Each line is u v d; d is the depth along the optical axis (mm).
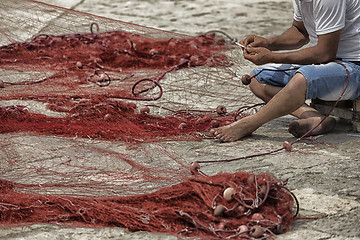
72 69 9773
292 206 4895
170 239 4539
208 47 11375
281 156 6227
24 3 11836
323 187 5434
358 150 6336
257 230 4418
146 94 8570
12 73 9555
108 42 11516
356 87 6570
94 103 7809
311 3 6590
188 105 8195
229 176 4992
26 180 5652
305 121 6758
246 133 6801
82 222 4863
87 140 6871
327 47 6441
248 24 14031
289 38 7379
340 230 4652
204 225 4609
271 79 7281
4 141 6766
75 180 5645
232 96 8641
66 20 12531
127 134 6953
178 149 6527
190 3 16578
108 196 5219
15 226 4785
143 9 15789
